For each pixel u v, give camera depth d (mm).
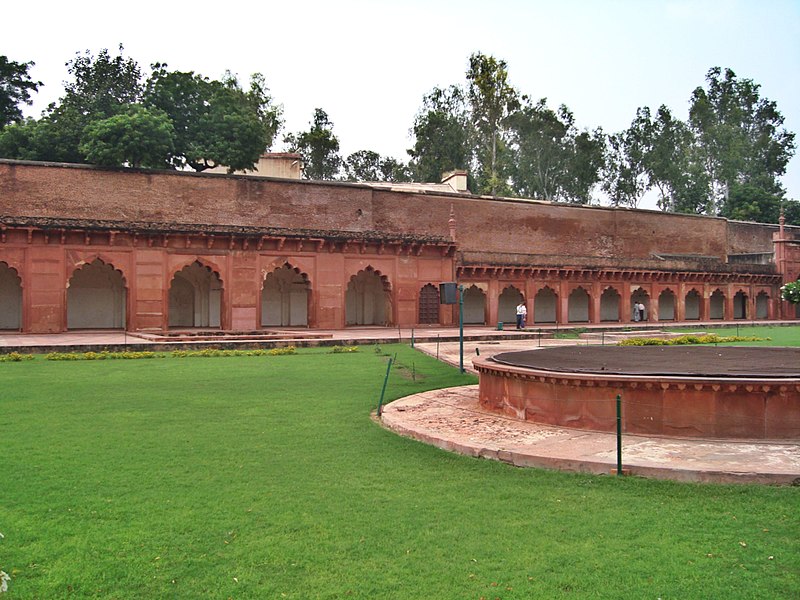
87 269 20812
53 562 3369
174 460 5242
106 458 5281
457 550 3502
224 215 21406
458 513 4031
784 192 47312
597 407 5887
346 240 21094
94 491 4453
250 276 19938
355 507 4152
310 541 3631
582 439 5547
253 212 21922
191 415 7059
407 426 6246
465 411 7051
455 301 11109
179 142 24297
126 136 20438
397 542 3613
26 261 17375
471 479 4703
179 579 3197
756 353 7551
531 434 5793
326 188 23359
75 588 3104
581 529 3750
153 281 18641
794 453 4977
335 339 16172
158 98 24328
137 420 6777
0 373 10250
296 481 4699
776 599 2951
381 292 24609
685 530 3703
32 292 17406
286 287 23547
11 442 5773
